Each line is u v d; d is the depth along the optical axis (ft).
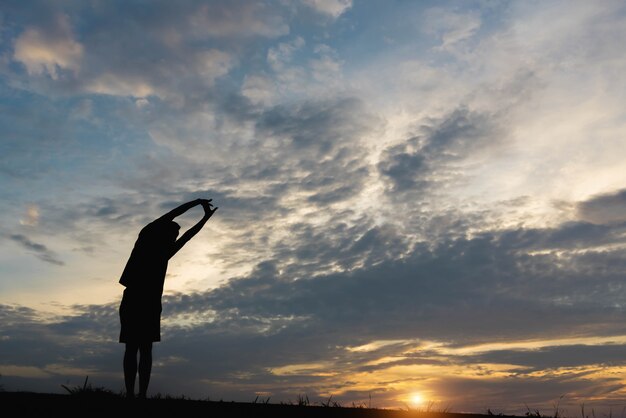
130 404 22.22
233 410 23.90
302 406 26.30
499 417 26.61
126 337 22.86
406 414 25.99
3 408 21.17
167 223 24.27
